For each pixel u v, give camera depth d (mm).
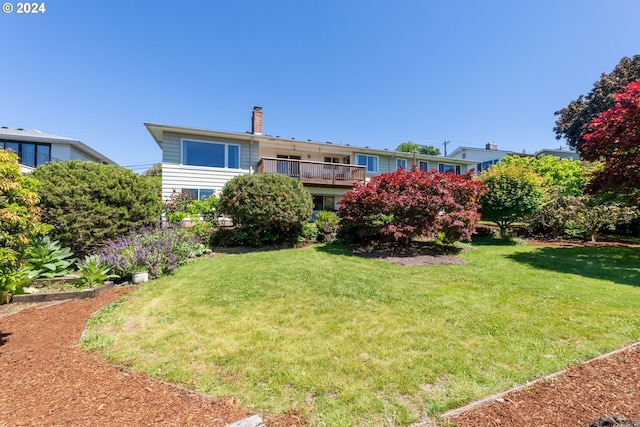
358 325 3486
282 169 14266
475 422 1850
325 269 6371
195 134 13102
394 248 9320
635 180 7238
